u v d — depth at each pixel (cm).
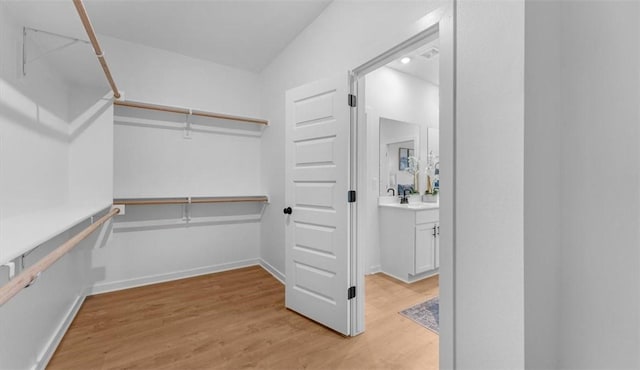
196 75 314
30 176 154
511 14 99
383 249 334
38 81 164
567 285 108
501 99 102
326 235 206
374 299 258
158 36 269
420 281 306
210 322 212
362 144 203
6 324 129
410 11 151
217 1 219
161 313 226
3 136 129
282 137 300
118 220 278
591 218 103
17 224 135
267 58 317
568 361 108
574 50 107
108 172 229
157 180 296
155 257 296
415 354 175
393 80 348
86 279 261
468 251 113
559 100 109
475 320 111
